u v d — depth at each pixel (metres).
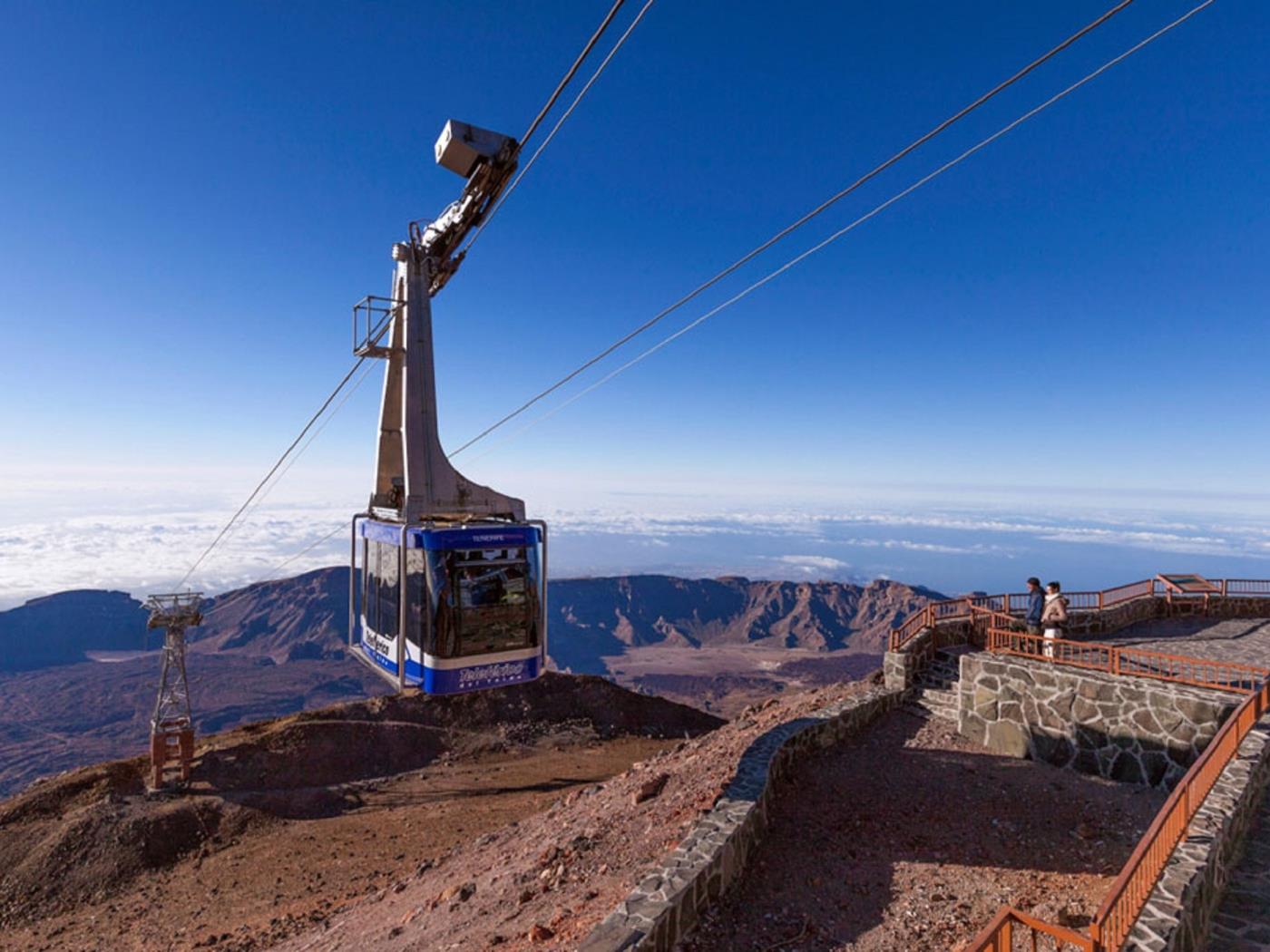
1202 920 8.17
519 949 10.30
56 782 59.75
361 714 75.50
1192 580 30.42
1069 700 17.50
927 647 23.16
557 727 77.19
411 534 14.24
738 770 14.52
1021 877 11.88
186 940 32.41
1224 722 14.91
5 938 39.88
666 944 9.20
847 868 12.14
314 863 42.66
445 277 18.38
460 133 16.11
